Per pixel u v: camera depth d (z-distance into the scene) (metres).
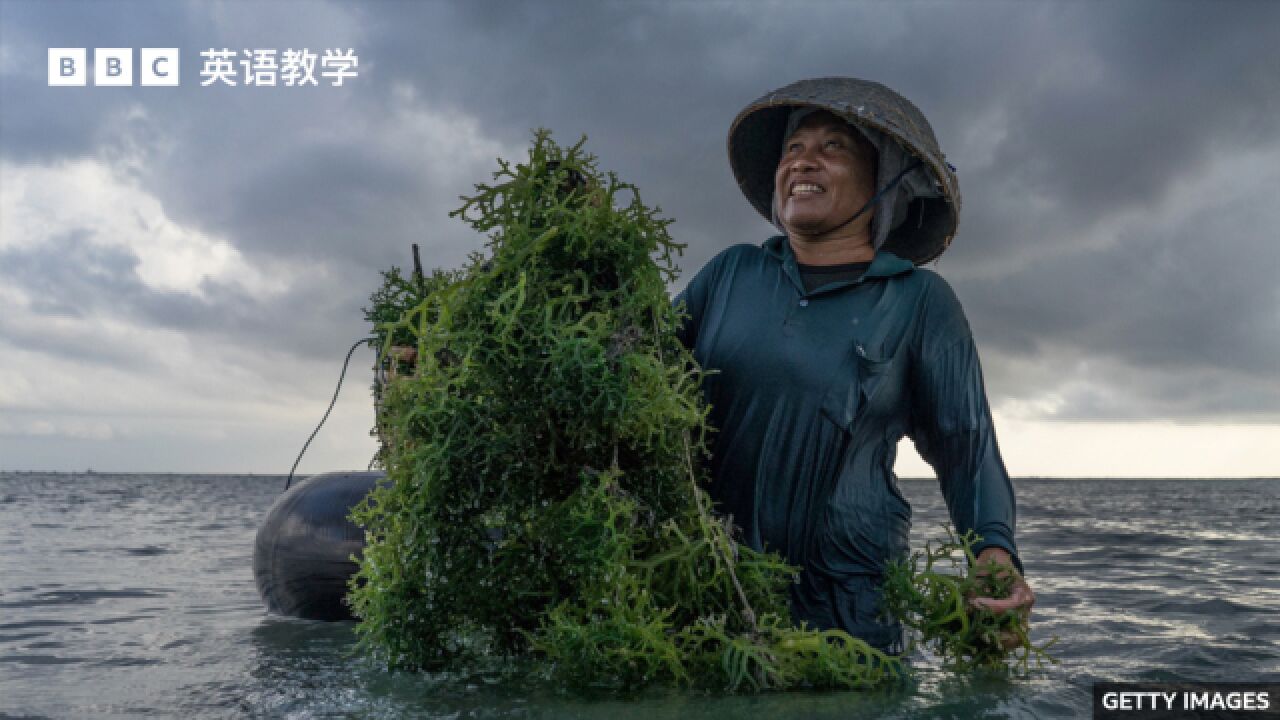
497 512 2.06
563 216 2.10
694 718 1.67
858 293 2.46
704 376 2.48
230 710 1.91
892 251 2.93
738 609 2.06
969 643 2.23
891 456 2.47
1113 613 4.00
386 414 2.12
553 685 1.92
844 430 2.35
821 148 2.54
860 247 2.59
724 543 2.05
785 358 2.38
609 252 2.10
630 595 1.94
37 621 3.73
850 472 2.38
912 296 2.46
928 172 2.60
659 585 2.03
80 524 13.87
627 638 1.89
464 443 1.99
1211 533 13.11
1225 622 3.67
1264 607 4.22
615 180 2.14
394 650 2.05
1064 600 4.58
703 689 1.90
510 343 1.95
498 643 2.11
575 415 1.95
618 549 1.91
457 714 1.71
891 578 2.30
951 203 2.67
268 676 2.28
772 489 2.37
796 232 2.58
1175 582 5.67
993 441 2.46
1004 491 2.41
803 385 2.36
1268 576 6.17
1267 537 11.96
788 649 1.95
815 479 2.36
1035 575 6.25
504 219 2.11
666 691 1.88
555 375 1.93
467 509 2.04
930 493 61.38
